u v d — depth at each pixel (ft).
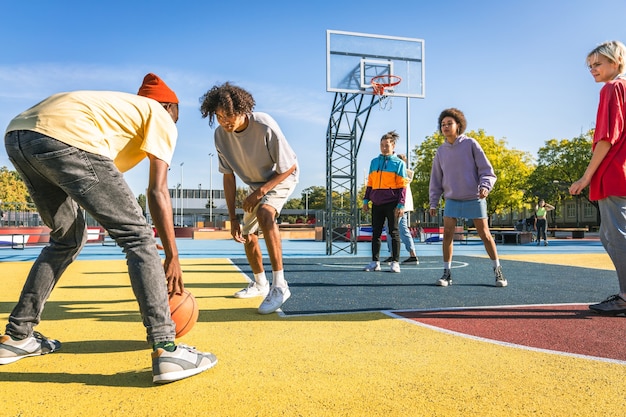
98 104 6.93
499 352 8.29
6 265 27.53
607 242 11.84
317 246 58.65
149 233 7.14
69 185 6.66
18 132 6.74
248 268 24.81
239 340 9.15
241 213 215.51
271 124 12.09
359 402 5.97
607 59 11.87
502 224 233.76
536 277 20.40
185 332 8.63
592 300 14.05
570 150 145.59
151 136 7.14
